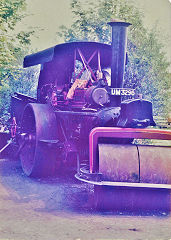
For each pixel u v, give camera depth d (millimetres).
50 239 3480
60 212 4367
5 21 7801
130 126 4598
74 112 5590
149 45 8203
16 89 9406
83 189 5535
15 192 5285
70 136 5957
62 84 6621
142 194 4379
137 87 7992
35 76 9633
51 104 6586
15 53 8125
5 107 9227
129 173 4332
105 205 4410
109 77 6301
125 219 4113
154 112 8039
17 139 7238
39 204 4703
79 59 6723
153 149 4523
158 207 4418
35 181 6008
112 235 3596
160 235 3600
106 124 5109
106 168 4336
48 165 6172
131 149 4500
